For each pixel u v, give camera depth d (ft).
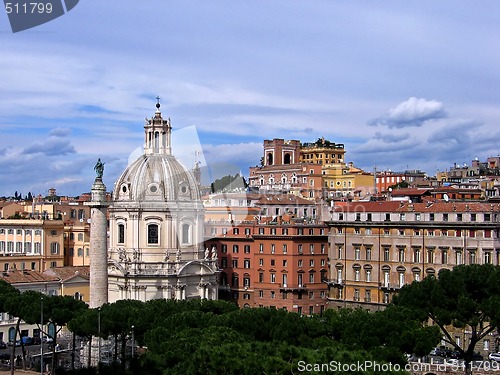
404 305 409.69
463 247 534.37
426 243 552.82
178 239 639.76
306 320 345.51
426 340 326.44
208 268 643.04
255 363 247.29
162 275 622.13
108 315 388.37
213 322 349.20
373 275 582.35
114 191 650.43
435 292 403.13
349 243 598.34
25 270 622.95
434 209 556.51
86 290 636.89
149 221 633.20
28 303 434.71
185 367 264.31
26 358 504.84
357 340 323.37
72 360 447.01
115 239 647.97
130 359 369.50
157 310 398.83
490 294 405.18
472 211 536.83
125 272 621.31
